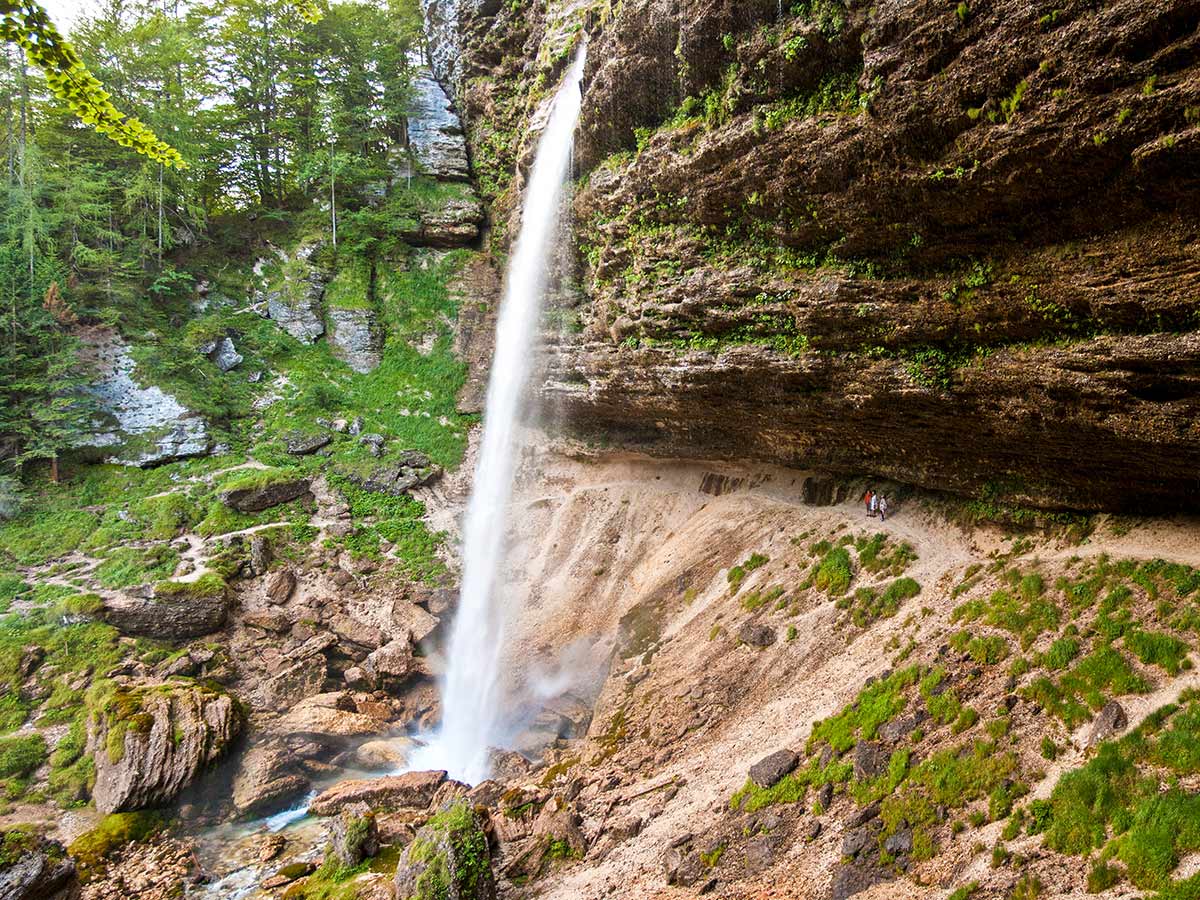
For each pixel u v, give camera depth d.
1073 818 9.45
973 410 14.44
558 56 30.50
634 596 24.64
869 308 14.84
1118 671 11.19
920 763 11.99
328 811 19.36
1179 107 8.96
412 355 39.34
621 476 29.31
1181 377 10.50
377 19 45.72
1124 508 14.34
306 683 24.03
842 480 21.77
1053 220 11.54
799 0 14.24
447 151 44.66
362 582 28.67
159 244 36.81
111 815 18.23
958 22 11.02
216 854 17.69
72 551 27.23
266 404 35.53
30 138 34.81
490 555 29.88
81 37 36.91
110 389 32.12
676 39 18.47
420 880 13.20
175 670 22.86
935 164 12.23
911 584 16.78
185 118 38.53
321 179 42.59
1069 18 9.74
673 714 18.05
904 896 9.98
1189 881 7.77
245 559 27.92
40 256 32.47
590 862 14.21
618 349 23.56
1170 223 10.04
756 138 15.70
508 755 20.28
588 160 24.56
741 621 19.67
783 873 11.63
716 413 21.88
